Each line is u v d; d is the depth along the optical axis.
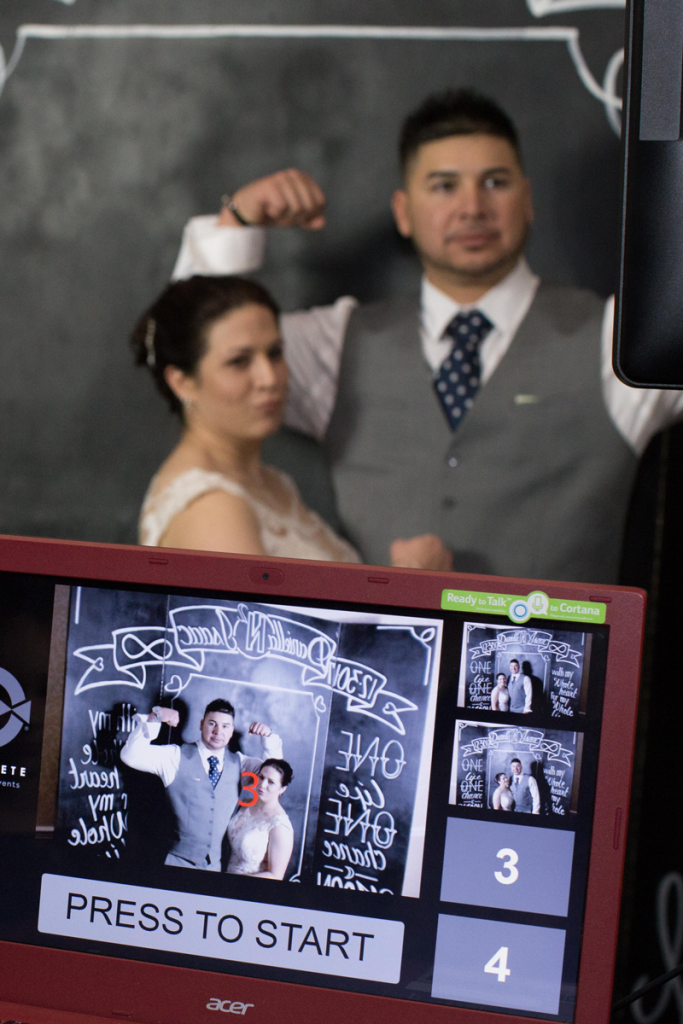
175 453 1.65
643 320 0.56
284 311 1.63
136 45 1.61
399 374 1.61
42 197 1.65
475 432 1.60
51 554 0.64
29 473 1.67
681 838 1.43
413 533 1.62
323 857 0.62
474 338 1.59
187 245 1.63
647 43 0.54
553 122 1.54
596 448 1.57
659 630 1.53
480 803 0.60
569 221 1.56
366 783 0.61
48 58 1.63
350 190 1.60
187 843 0.63
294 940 0.62
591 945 0.59
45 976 0.64
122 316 1.64
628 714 0.59
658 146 0.54
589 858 0.60
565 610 0.60
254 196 1.61
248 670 0.62
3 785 0.64
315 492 1.64
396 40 1.56
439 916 0.61
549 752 0.60
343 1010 0.61
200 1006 0.62
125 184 1.63
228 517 1.64
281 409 1.64
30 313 1.66
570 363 1.57
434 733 0.61
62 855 0.64
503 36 1.54
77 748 0.64
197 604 0.63
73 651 0.64
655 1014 1.46
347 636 0.62
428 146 1.57
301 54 1.58
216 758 0.63
